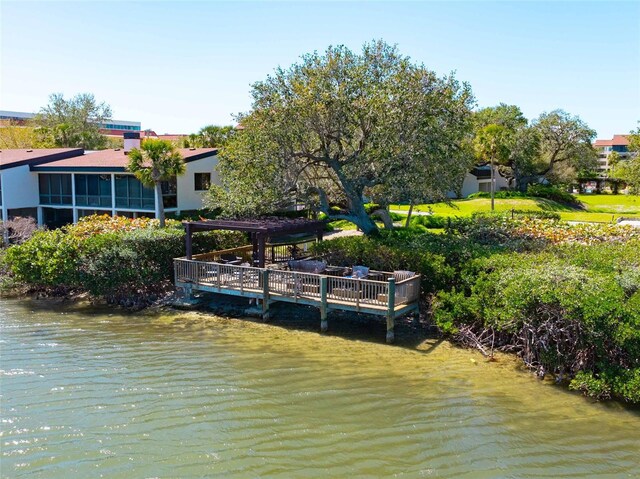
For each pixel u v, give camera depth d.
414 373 13.65
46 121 62.56
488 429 10.81
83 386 12.74
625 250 17.30
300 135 21.67
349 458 9.75
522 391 12.57
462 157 23.47
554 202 49.88
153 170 25.80
